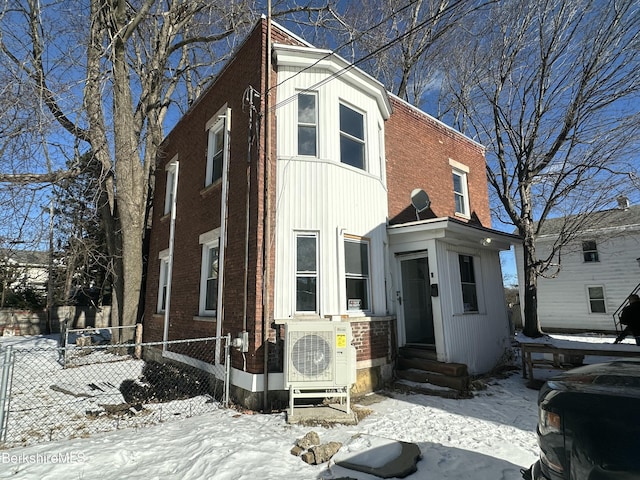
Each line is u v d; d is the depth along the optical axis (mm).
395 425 5250
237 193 7613
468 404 6320
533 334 15820
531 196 15719
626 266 19547
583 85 12430
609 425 2027
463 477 3742
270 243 6805
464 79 16859
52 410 6422
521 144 14922
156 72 14953
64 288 23469
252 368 6223
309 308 6910
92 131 11992
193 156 10344
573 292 21031
